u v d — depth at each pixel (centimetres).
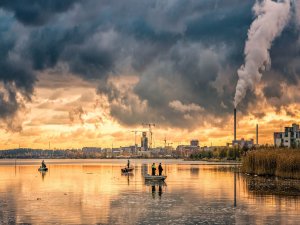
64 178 12069
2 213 5484
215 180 10525
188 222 4844
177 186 9012
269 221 4869
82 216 5250
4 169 19950
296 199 6600
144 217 5169
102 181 10681
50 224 4762
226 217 5125
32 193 7825
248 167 12244
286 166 10212
